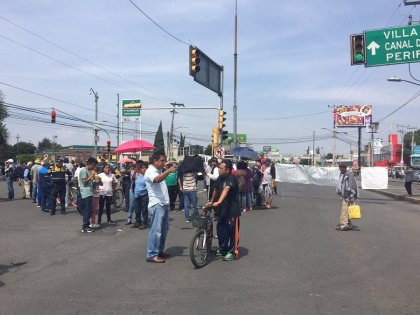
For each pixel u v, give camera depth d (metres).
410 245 10.13
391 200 24.30
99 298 6.02
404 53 18.62
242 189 16.41
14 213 15.09
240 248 9.51
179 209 16.47
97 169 13.59
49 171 15.84
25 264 8.02
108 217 13.03
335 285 6.67
